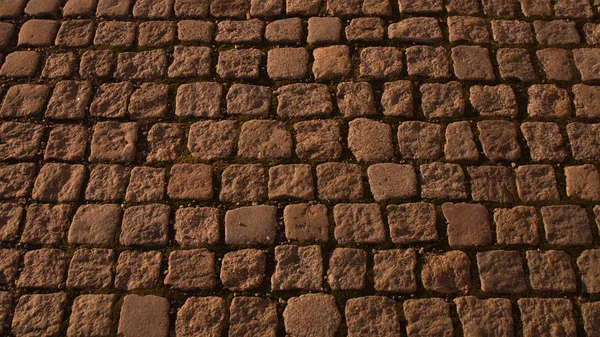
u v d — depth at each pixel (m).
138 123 3.89
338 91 3.98
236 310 3.26
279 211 3.55
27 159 3.76
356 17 4.32
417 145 3.76
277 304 3.27
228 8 4.38
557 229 3.47
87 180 3.67
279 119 3.88
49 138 3.84
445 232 3.47
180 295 3.31
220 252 3.43
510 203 3.56
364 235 3.46
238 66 4.11
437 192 3.59
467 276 3.34
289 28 4.28
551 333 3.17
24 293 3.32
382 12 4.34
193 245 3.45
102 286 3.33
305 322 3.22
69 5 4.39
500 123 3.84
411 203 3.56
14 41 4.27
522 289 3.30
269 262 3.39
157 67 4.12
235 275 3.35
